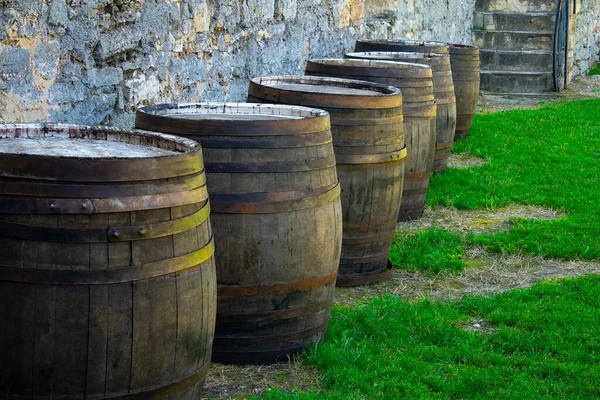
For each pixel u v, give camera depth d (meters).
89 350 3.45
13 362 3.45
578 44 19.20
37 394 3.49
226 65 7.91
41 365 3.44
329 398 4.53
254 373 4.85
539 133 12.59
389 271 6.66
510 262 7.23
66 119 5.74
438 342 5.43
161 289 3.54
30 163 3.36
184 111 5.27
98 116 6.09
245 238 4.65
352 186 6.13
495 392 4.75
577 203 8.92
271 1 8.70
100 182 3.39
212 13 7.59
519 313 5.88
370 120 6.07
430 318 5.76
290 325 4.91
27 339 3.42
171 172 3.54
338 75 7.55
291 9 9.20
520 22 17.30
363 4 11.62
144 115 4.76
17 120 5.25
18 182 3.37
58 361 3.44
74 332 3.42
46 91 5.52
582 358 5.22
